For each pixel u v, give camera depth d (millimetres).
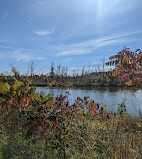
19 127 2863
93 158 2525
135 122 4379
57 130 2762
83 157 2520
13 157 2359
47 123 2613
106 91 22812
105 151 2709
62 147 2619
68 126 3006
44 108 2758
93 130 3371
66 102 3180
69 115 3084
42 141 2783
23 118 2730
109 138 2963
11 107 2396
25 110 2686
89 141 2951
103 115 3777
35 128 2629
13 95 2408
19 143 2670
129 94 11180
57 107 2902
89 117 3891
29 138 2689
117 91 22531
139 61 3365
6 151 2447
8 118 2768
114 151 2596
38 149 2627
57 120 2666
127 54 3373
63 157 2527
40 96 2863
